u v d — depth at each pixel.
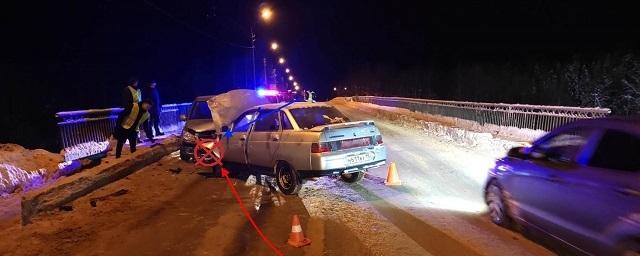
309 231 5.81
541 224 4.87
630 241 3.69
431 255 4.85
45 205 6.95
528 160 5.17
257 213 6.73
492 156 10.51
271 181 8.91
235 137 9.02
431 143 13.08
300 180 7.64
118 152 10.52
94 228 6.27
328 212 6.61
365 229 5.77
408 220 6.06
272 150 7.96
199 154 11.24
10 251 5.49
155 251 5.34
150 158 11.67
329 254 5.01
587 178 4.17
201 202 7.51
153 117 15.27
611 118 4.36
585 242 4.21
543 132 11.61
